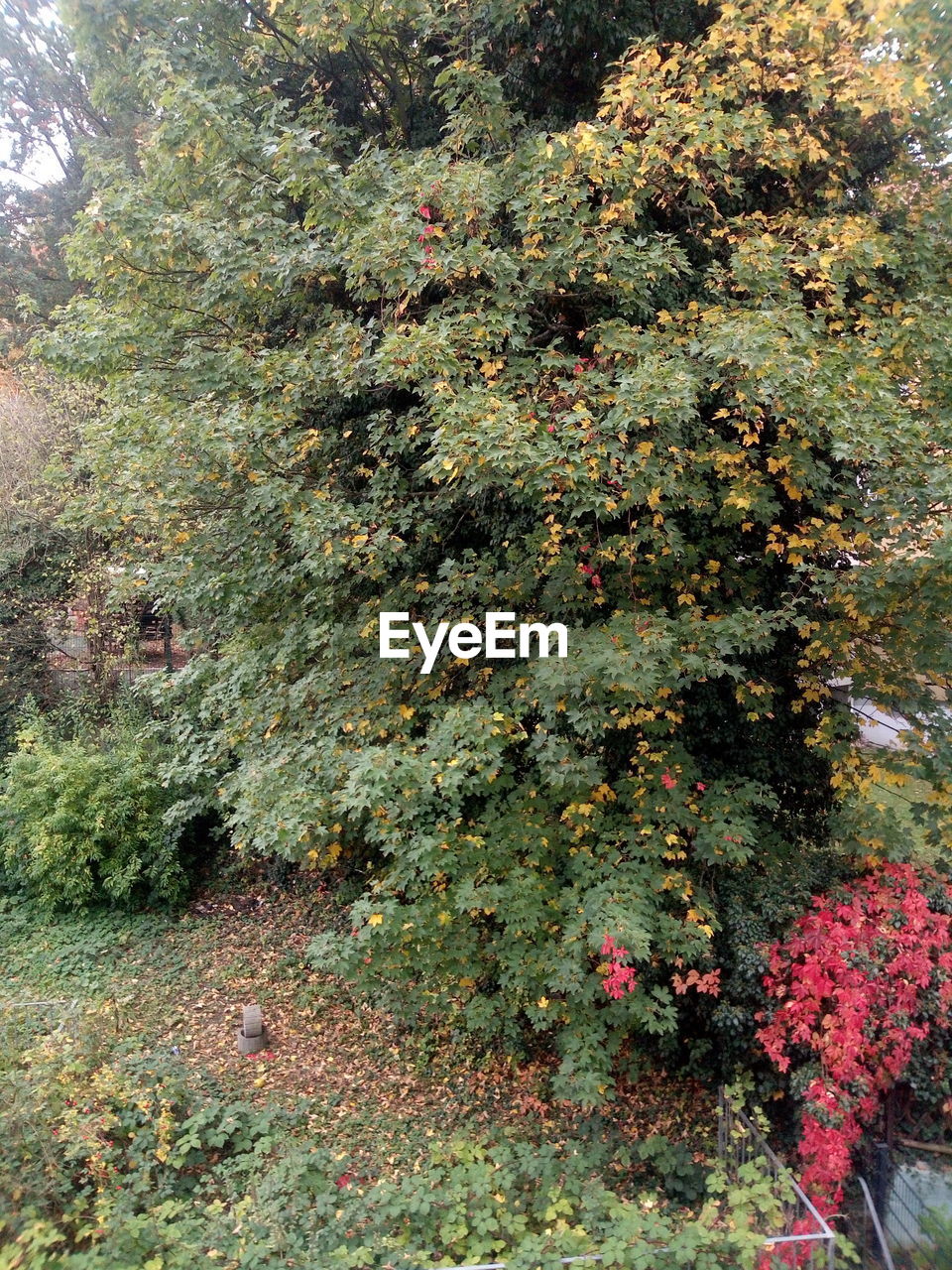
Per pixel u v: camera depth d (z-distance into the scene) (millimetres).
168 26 6891
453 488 5465
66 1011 5895
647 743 5305
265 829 5168
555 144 4938
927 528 4398
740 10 5051
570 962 4676
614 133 4762
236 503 5969
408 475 6129
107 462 5961
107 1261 3227
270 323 6730
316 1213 3914
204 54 6727
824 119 5574
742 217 5352
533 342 5629
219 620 7430
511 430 4121
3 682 11398
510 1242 3859
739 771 6070
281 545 6082
